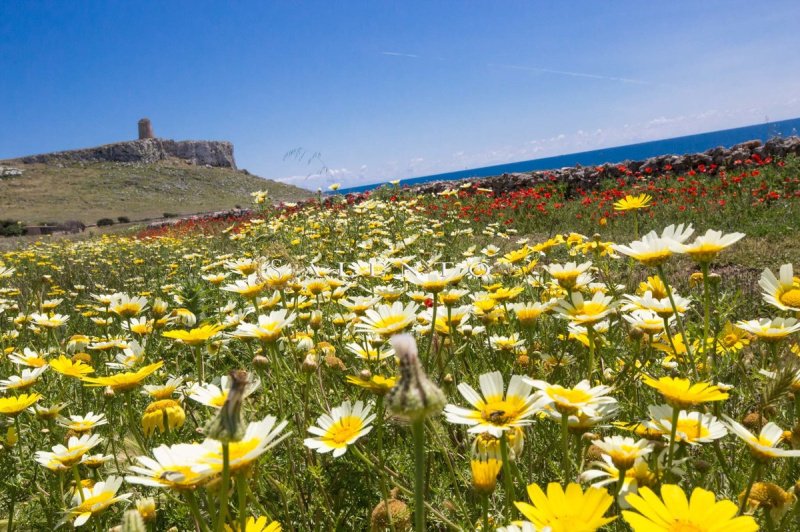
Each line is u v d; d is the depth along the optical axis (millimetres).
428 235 7227
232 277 5895
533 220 12766
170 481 1245
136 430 1800
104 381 1734
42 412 2090
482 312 2711
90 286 8453
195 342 2207
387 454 2000
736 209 10383
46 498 2176
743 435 1307
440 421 2223
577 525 961
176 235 17250
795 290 2119
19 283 8406
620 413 2141
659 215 10953
